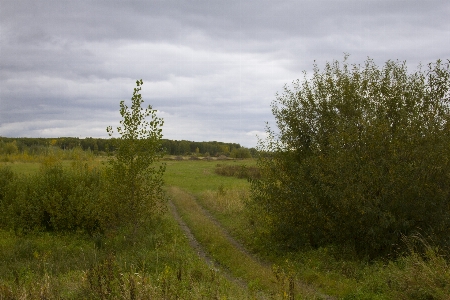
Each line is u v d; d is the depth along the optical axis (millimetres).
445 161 10367
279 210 12828
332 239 12250
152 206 14250
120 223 14484
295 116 13414
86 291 6977
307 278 9727
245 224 16734
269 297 7625
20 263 11477
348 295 8117
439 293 6914
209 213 21156
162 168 14211
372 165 10898
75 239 15648
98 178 19531
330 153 11883
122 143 13586
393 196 10625
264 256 12688
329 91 12977
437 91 11578
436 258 8328
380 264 10211
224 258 12219
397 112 11867
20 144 86625
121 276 7031
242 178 42562
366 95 12445
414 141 10969
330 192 11312
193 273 9258
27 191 18234
